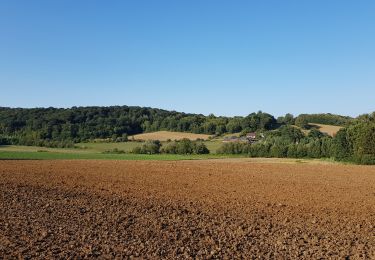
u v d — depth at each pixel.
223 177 40.50
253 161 70.50
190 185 33.78
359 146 67.44
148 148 97.25
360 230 18.64
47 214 19.70
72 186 30.81
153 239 16.06
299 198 27.80
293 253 14.75
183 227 18.31
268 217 21.27
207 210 22.78
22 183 31.12
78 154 85.88
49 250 14.16
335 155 72.50
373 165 61.91
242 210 23.06
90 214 20.17
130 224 18.50
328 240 16.69
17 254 13.54
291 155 84.44
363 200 27.30
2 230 16.48
